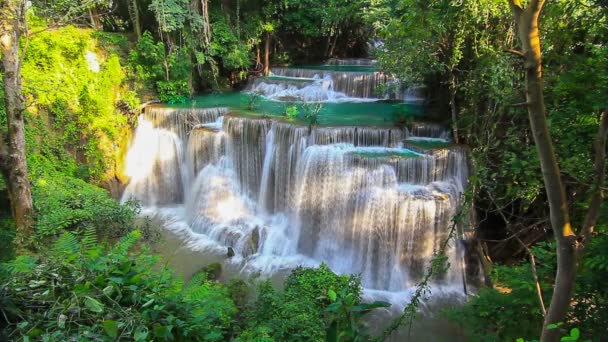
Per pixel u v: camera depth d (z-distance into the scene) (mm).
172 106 15031
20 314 3893
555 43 5340
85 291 4074
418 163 10328
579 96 5102
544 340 3443
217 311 5102
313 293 7621
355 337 2945
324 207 11109
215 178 13234
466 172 10586
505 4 7734
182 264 10938
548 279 5355
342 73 16750
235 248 11625
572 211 5500
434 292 9758
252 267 10938
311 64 21641
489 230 10594
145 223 12805
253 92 17750
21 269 4188
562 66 5570
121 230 10281
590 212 3426
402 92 15672
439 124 11781
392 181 10234
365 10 13961
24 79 12148
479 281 9812
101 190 11812
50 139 12719
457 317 6195
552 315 3408
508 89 6434
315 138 11445
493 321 5777
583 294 4523
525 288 5316
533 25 2846
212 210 12930
